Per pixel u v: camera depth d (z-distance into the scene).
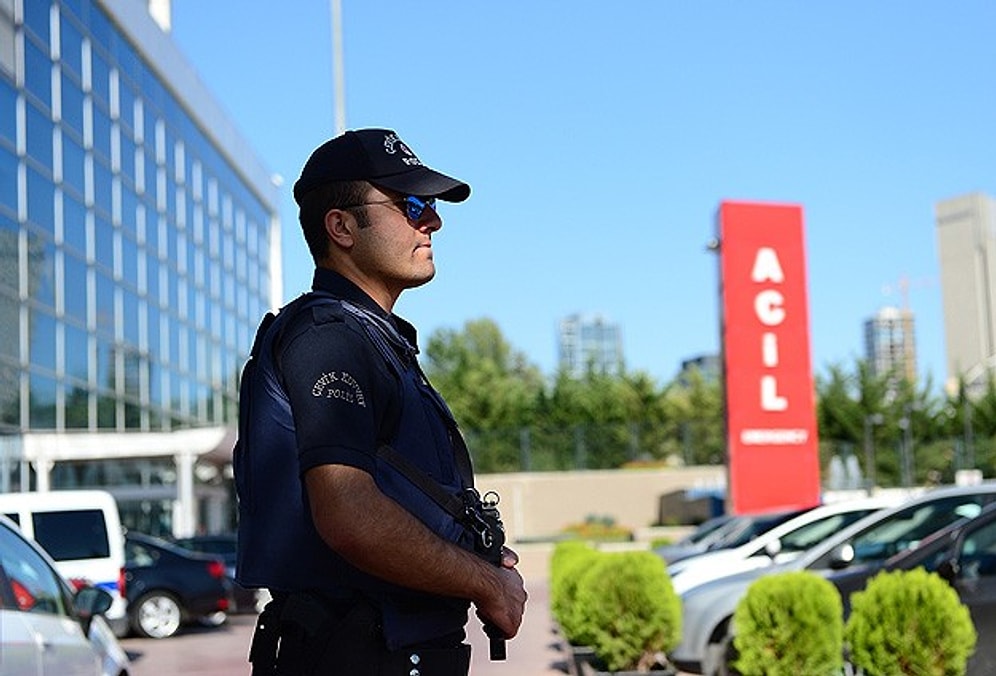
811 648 9.88
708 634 12.69
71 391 29.03
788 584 10.03
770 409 31.28
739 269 31.45
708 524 24.78
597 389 72.25
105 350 31.58
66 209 28.91
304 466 2.59
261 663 2.74
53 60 27.94
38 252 27.08
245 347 47.88
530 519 56.00
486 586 2.72
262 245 51.78
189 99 39.62
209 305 42.62
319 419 2.59
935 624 8.64
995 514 10.41
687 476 56.47
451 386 72.88
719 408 73.62
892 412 69.75
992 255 182.38
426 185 2.86
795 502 31.09
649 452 58.72
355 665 2.67
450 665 2.76
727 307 31.36
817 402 70.38
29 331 26.56
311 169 2.90
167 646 20.59
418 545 2.61
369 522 2.56
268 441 2.72
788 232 31.64
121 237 33.00
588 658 13.29
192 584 22.23
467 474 2.92
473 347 101.69
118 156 32.84
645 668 12.20
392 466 2.71
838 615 10.03
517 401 72.31
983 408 72.31
